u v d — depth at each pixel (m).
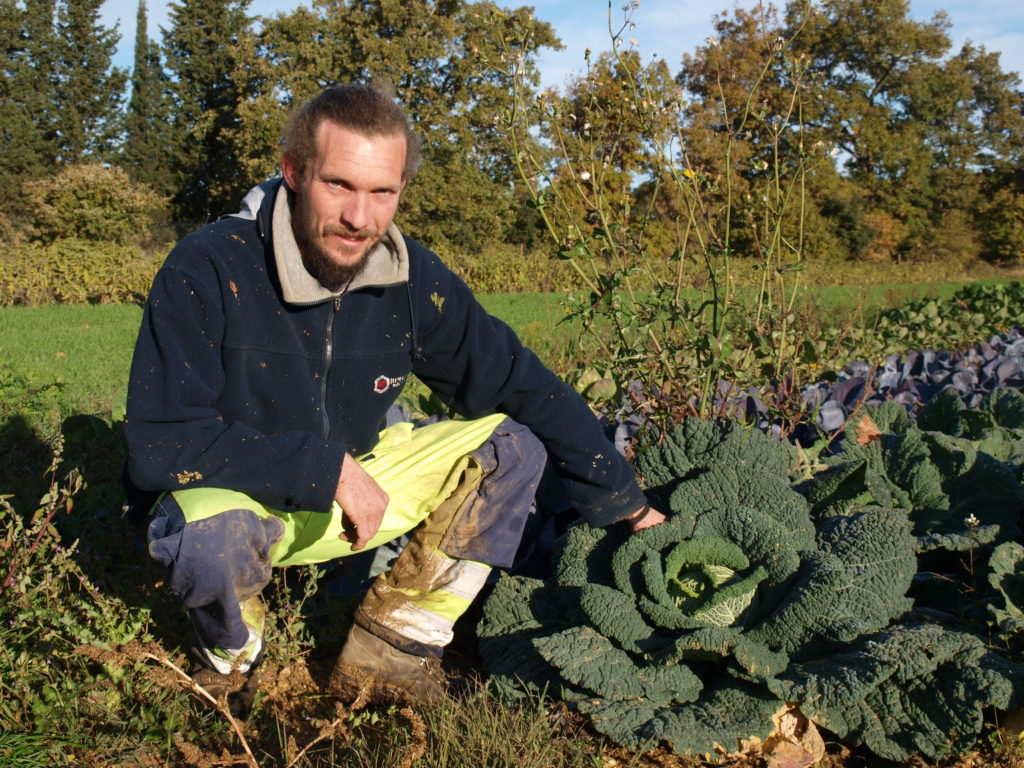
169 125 55.38
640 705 2.36
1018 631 2.47
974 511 3.04
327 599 3.04
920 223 53.56
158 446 2.10
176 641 2.71
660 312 3.69
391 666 2.51
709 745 2.24
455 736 2.28
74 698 2.34
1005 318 11.73
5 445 4.71
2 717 2.30
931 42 56.66
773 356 4.09
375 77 2.27
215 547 2.09
